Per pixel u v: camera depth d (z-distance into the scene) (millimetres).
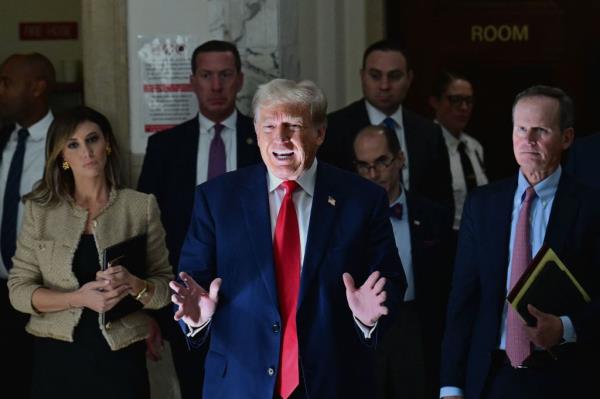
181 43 12023
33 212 9523
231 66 11133
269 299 7625
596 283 8188
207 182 8070
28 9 15516
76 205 9500
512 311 8148
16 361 11594
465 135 13711
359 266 7805
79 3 15477
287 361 7641
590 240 8188
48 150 9508
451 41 14961
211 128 11203
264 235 7727
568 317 7922
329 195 7844
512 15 14945
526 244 8234
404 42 14992
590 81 14898
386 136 10453
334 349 7633
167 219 11125
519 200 8367
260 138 7684
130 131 12125
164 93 12047
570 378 8070
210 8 11969
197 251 7895
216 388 7758
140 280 9227
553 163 8242
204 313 7500
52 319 9281
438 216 10711
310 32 13547
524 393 8102
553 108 8164
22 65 11852
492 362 8242
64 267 9312
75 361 9242
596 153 9742
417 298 10531
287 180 7805
